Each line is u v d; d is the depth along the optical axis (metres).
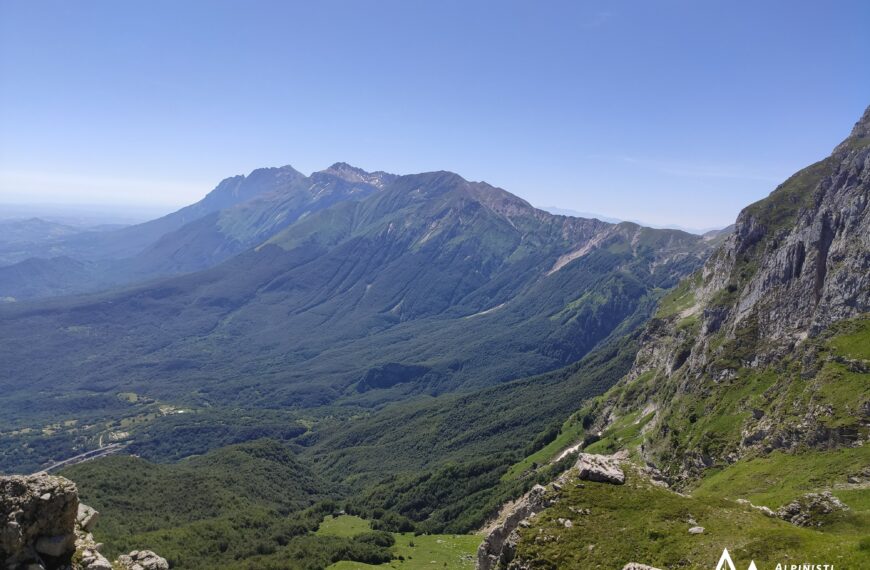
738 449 127.56
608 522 63.03
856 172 161.62
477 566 74.00
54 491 38.91
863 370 110.19
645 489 67.56
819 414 108.12
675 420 163.50
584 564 57.50
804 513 67.19
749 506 63.34
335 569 155.00
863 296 131.12
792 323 155.00
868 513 64.50
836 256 146.62
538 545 61.97
